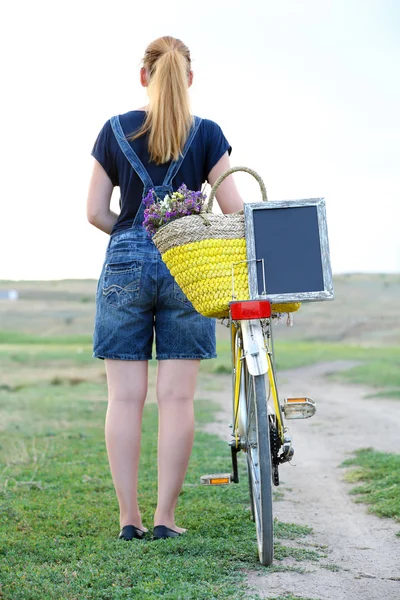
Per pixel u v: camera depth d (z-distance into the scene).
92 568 3.51
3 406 13.47
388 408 13.19
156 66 4.28
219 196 4.33
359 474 6.34
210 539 3.95
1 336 61.03
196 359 4.20
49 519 4.56
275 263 3.52
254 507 4.11
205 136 4.29
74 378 22.41
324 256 3.53
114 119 4.34
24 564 3.64
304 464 7.31
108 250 4.26
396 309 70.12
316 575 3.52
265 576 3.44
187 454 4.16
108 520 4.54
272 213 3.54
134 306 4.15
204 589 3.19
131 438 4.17
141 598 3.10
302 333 63.44
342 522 4.75
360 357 37.84
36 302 79.06
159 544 3.85
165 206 3.74
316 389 20.59
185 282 3.65
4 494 5.34
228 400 16.19
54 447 8.27
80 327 67.50
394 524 4.64
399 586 3.41
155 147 4.18
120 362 4.20
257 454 3.79
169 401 4.17
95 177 4.39
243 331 3.55
